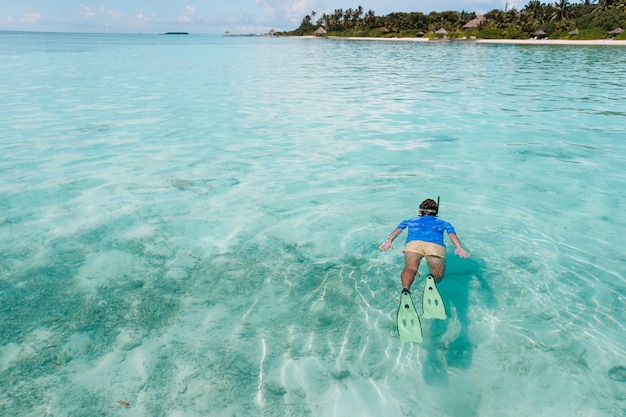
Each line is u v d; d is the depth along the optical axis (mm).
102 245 4984
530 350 3438
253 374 3236
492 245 4984
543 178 7039
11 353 3385
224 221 5617
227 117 11688
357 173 7297
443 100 14828
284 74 24344
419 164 7750
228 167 7605
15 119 11031
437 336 3602
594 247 4941
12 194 6285
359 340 3584
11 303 3975
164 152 8398
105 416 2855
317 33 140250
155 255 4805
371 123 11062
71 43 78875
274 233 5320
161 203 6105
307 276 4461
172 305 4008
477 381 3152
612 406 2924
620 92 16562
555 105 13703
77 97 14719
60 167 7461
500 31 82375
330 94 16297
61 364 3289
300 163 7816
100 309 3926
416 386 3119
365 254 4867
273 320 3832
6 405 2912
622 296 4090
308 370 3279
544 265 4586
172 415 2873
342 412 2910
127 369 3258
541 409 2910
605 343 3510
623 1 73312
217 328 3723
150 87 17656
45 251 4828
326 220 5648
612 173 7246
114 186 6676
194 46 73375
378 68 28922
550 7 81812
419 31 102312
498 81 20656
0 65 26969
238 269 4578
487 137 9617
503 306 3957
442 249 4336
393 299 4109
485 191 6512
